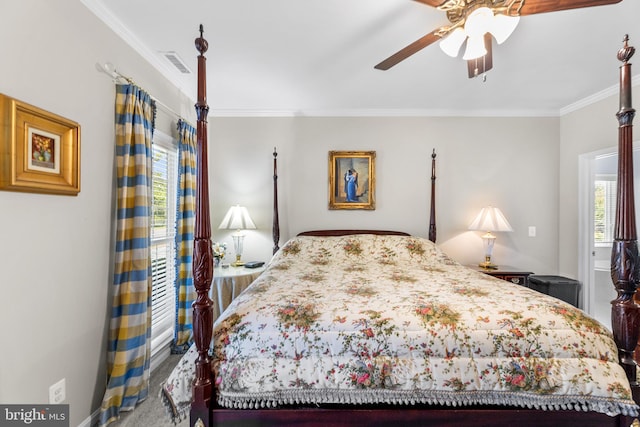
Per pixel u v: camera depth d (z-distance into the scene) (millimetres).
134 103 1824
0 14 1128
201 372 1178
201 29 1252
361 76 2443
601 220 4703
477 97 2877
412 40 1934
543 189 3227
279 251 2842
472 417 1189
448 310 1315
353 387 1180
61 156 1374
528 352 1190
